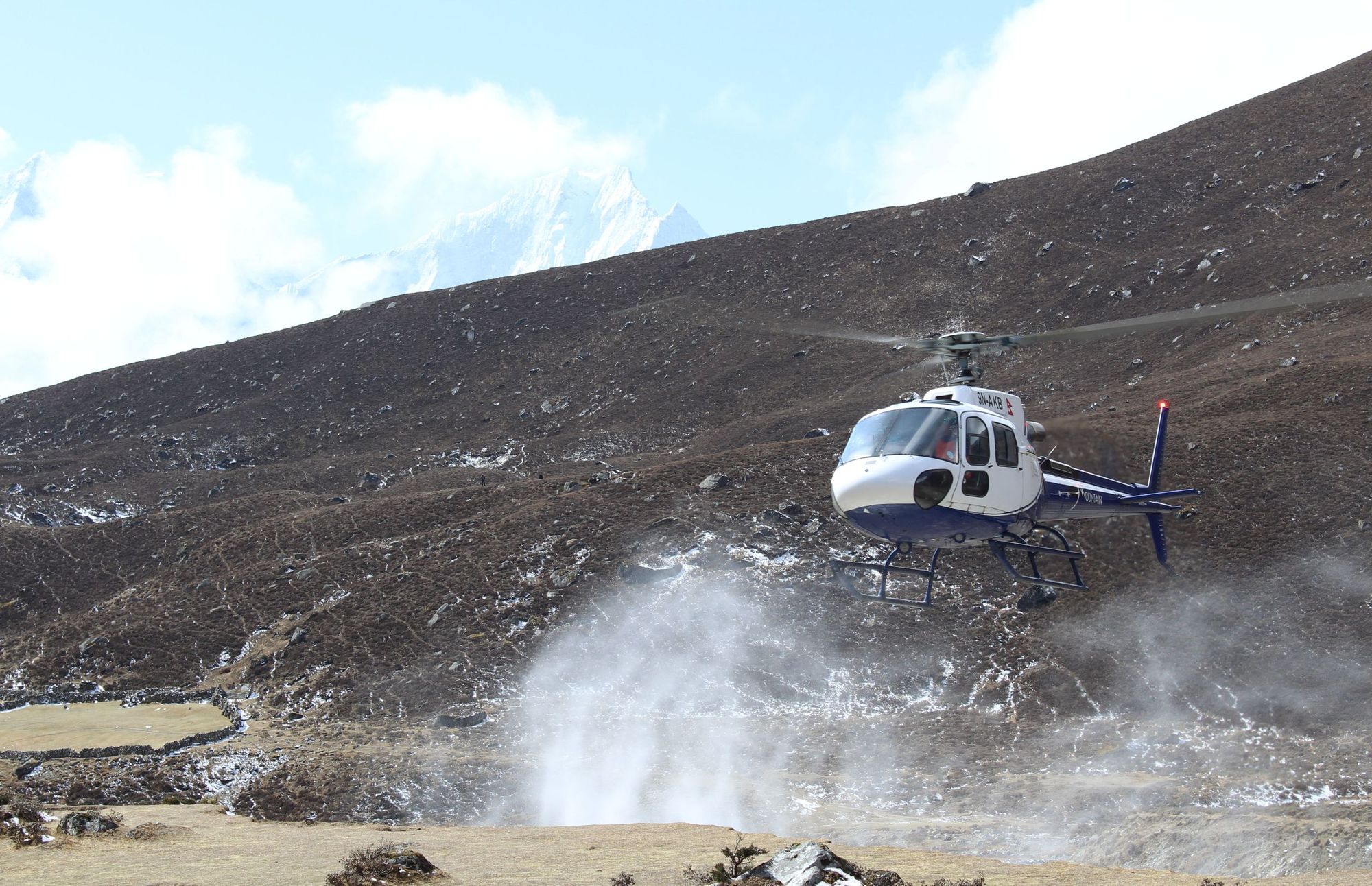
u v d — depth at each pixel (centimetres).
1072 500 2109
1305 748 4369
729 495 7450
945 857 2161
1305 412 6950
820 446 8062
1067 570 6100
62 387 15175
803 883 1518
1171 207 12625
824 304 13388
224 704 5891
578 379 13388
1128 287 11375
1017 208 13825
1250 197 12112
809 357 12400
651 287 15050
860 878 1555
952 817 4078
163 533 9150
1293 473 6353
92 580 8519
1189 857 3275
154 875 1895
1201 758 4412
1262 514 6100
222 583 7556
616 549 6906
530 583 6706
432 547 7488
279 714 5741
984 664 5550
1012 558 6334
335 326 15788
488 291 15862
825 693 5522
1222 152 13275
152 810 3619
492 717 5491
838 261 14238
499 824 4278
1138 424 7244
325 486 11331
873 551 6650
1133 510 2191
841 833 3812
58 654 6631
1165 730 4741
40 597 8294
